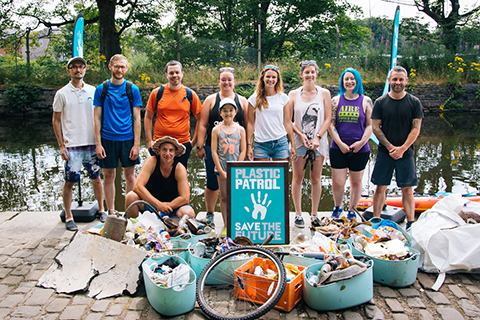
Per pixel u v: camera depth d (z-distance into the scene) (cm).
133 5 2083
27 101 1638
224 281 319
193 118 1527
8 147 995
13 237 420
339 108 443
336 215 461
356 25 2353
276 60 1977
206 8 2142
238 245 343
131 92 451
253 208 357
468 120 1479
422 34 2211
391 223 386
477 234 341
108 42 1911
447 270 338
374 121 418
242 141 417
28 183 683
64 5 2109
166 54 1916
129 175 470
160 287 277
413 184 418
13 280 331
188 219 391
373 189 637
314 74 442
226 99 404
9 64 1984
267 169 355
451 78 1791
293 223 461
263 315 273
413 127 404
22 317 281
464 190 620
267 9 2195
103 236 351
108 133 443
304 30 2231
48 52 2409
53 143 1052
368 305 297
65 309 291
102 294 309
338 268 297
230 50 1980
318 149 449
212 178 448
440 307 295
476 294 312
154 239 357
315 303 287
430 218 369
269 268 316
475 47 2039
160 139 397
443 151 906
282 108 435
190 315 285
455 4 2117
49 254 378
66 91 430
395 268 316
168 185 418
